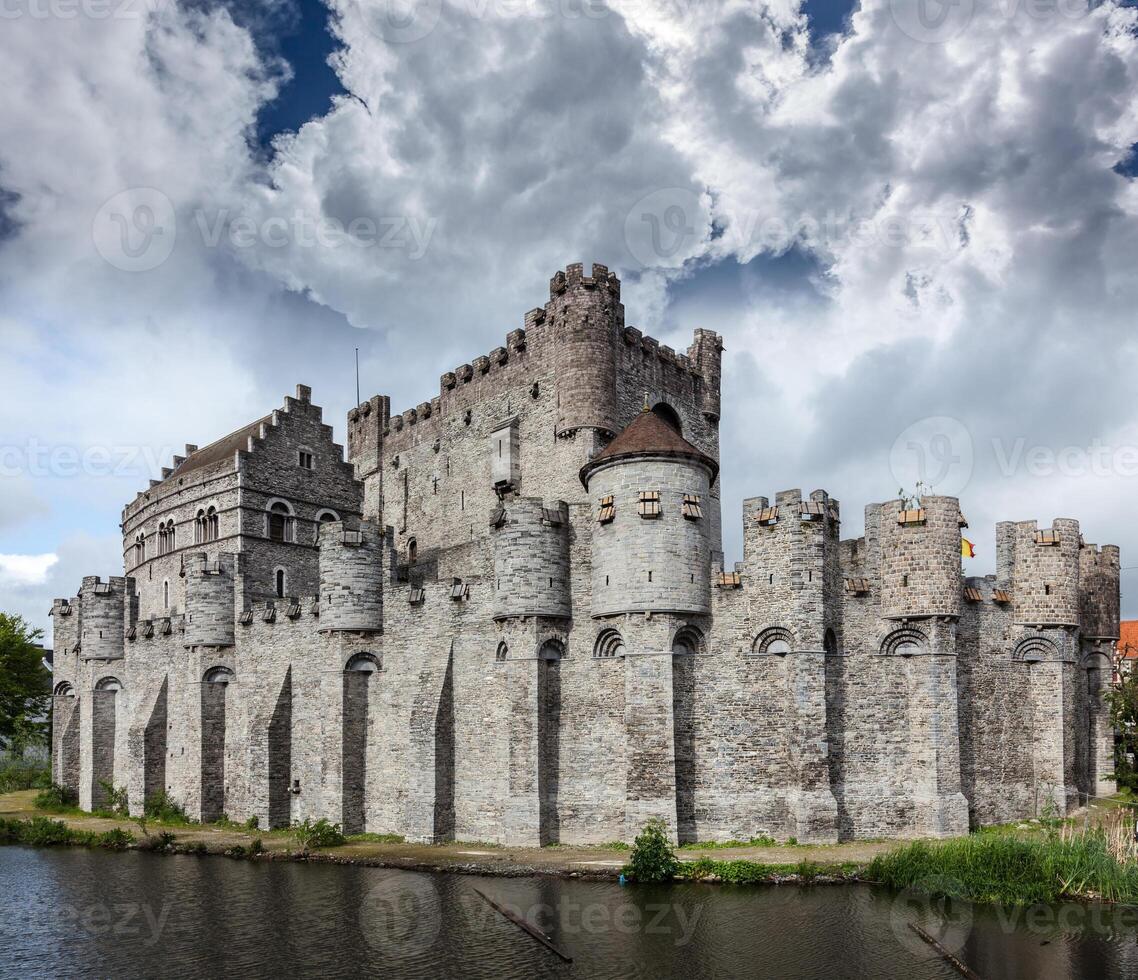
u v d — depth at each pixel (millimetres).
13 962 35344
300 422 76688
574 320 63125
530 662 50000
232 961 34500
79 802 74938
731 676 48594
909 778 48312
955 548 49062
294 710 60469
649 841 42281
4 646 82062
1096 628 57031
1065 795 50594
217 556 66875
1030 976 31062
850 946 33688
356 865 47656
